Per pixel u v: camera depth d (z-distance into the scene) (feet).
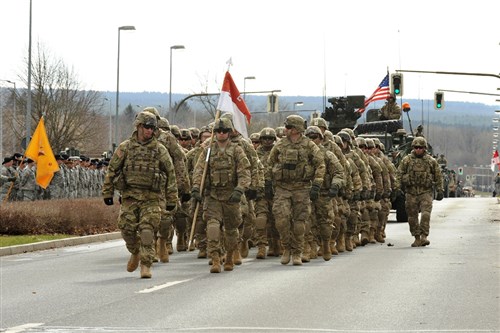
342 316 40.55
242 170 58.03
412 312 41.63
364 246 82.12
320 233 67.56
